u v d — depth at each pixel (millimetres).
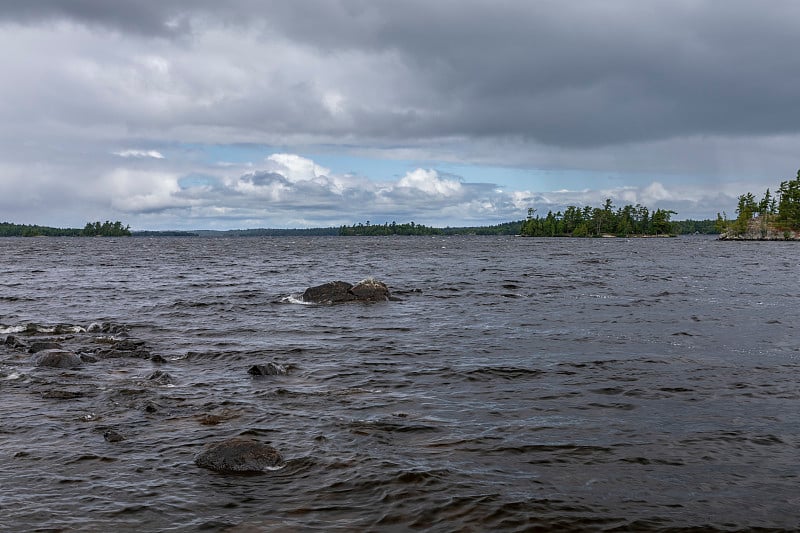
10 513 7785
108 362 16953
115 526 7477
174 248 132125
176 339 20719
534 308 28016
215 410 12234
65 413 12078
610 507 8031
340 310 28109
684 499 8273
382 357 17484
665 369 15570
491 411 12125
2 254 94375
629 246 145500
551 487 8602
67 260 76188
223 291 36812
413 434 10742
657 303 29406
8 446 10195
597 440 10453
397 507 7965
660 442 10344
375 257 86500
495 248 129500
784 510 7977
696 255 91500
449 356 17516
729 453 9875
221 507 7977
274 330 22547
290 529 7383
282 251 113062
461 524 7543
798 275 48000
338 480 8797
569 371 15461
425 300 31656
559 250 115438
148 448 10102
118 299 32469
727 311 26359
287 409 12297
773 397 13000
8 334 21406
